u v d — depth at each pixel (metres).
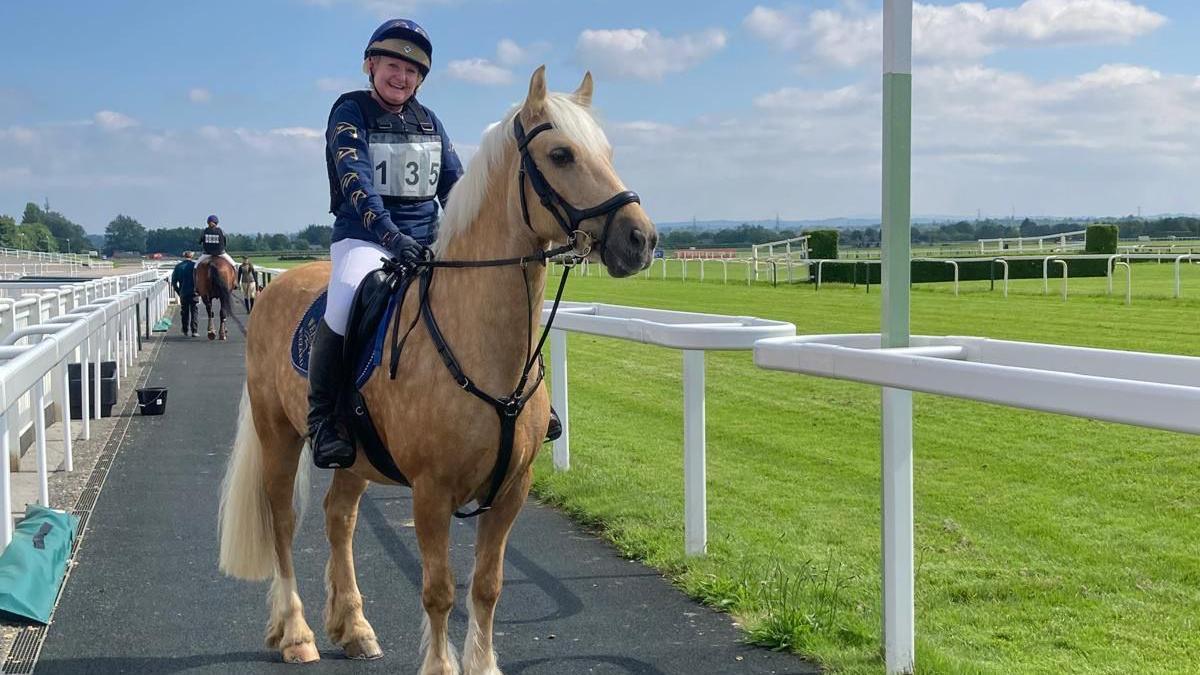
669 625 4.07
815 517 5.68
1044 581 4.48
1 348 4.55
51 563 4.62
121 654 3.82
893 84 3.44
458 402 3.14
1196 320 14.55
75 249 126.12
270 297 4.18
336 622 3.87
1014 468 6.72
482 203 3.25
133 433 8.55
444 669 3.29
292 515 3.98
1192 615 4.05
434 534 3.23
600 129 3.13
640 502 5.84
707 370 12.28
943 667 3.39
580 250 3.03
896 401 3.31
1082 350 3.40
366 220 3.45
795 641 3.78
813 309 19.00
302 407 3.69
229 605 4.37
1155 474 6.41
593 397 10.68
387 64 3.63
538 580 4.65
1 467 4.29
